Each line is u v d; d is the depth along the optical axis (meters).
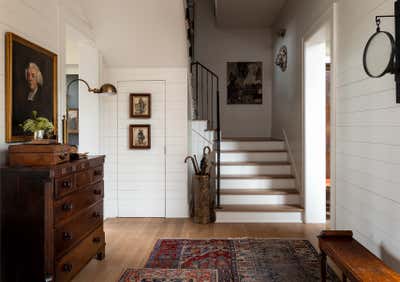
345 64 3.33
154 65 5.36
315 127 4.93
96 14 4.45
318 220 5.03
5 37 2.72
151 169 5.45
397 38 2.28
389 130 2.49
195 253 3.79
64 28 3.79
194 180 5.14
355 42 3.09
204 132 6.13
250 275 3.20
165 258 3.65
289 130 6.02
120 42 4.90
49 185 2.47
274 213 5.11
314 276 3.18
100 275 3.22
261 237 4.38
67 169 2.68
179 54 5.13
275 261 3.55
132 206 5.46
